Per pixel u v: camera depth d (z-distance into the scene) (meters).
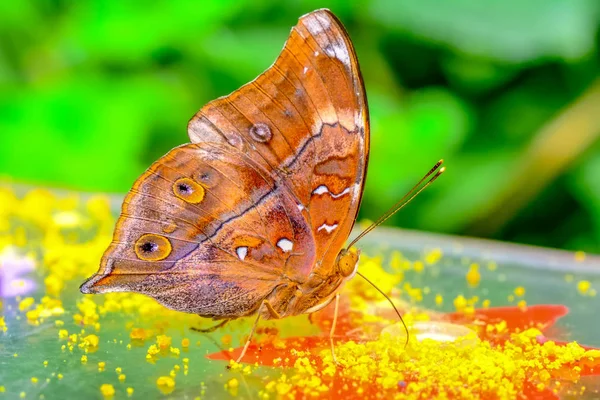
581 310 0.39
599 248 0.49
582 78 0.50
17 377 0.35
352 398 0.35
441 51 0.52
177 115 0.51
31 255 0.42
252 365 0.36
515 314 0.39
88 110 0.50
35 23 0.53
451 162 0.50
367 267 0.40
